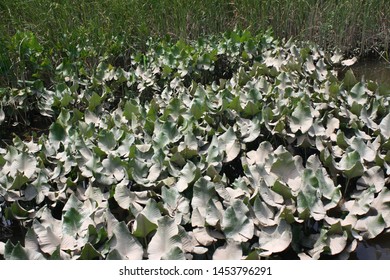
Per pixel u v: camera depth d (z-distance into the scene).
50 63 4.84
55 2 5.55
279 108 3.51
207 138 3.38
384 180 2.98
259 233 2.56
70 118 3.84
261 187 2.73
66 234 2.43
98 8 5.53
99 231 2.37
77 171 3.12
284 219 2.55
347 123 3.55
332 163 3.03
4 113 4.44
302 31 5.87
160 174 3.00
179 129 3.44
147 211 2.54
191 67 4.82
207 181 2.69
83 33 5.14
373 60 6.04
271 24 5.96
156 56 5.02
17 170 2.87
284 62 4.78
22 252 2.23
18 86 4.71
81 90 4.70
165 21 5.78
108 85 4.75
